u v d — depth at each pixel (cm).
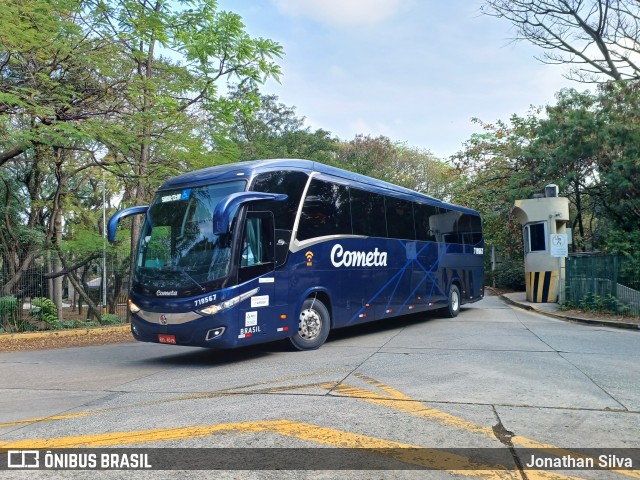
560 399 621
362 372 781
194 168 1711
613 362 848
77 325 1780
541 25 2458
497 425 527
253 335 898
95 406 643
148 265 951
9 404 682
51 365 1019
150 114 1520
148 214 993
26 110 1360
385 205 1313
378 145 4481
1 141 1505
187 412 591
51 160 1775
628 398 626
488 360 866
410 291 1387
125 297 2055
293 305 982
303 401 618
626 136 1928
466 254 1761
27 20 1315
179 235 935
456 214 1720
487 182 3091
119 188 2166
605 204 2139
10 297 1684
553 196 2041
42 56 1352
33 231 1919
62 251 1858
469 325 1423
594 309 1584
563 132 2112
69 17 1434
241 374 807
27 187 1989
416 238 1440
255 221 927
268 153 3372
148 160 1692
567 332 1241
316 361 891
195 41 1584
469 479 405
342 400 619
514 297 2380
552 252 1762
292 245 990
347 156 4378
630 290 1516
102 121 1498
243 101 1750
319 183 1084
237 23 1594
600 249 2292
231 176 944
